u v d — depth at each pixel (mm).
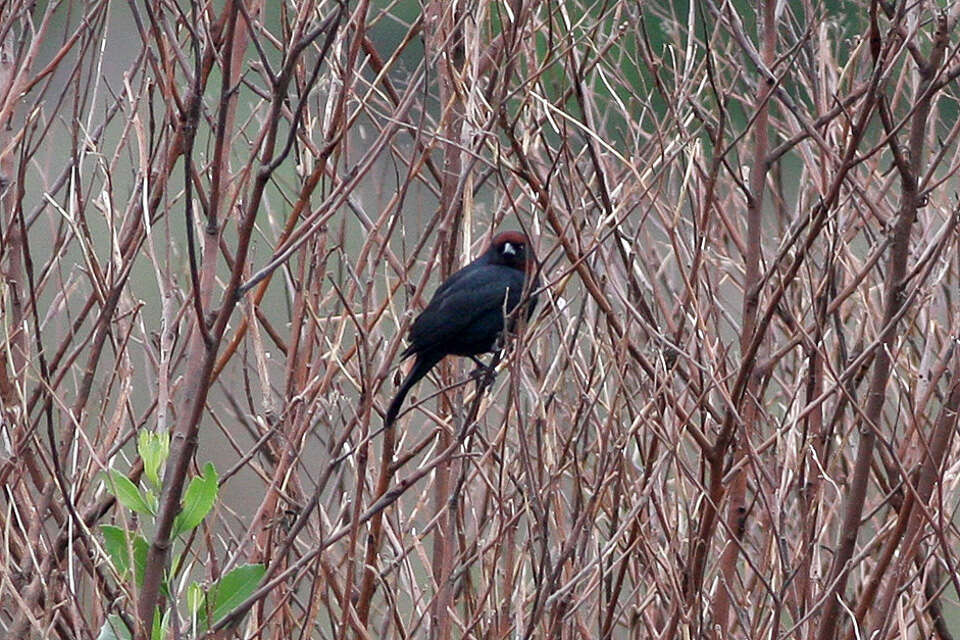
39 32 9562
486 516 10258
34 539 8953
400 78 12383
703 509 10312
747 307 10648
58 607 8414
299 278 9930
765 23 11328
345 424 10305
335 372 10289
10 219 9102
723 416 11047
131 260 9281
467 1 10031
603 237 9391
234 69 9484
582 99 9922
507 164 9859
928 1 10438
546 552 8805
